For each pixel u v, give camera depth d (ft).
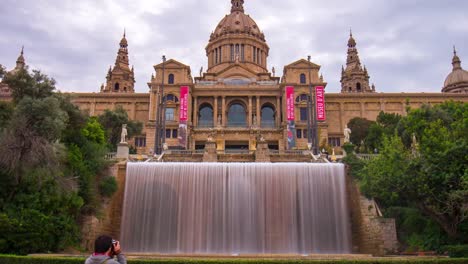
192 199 115.75
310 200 116.57
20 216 82.89
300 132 263.08
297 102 273.33
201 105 290.35
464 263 62.59
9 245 78.54
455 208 89.35
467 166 86.22
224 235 112.27
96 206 109.91
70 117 119.24
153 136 262.06
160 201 116.47
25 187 90.17
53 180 92.94
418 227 102.78
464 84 364.58
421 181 90.48
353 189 117.70
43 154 90.33
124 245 113.80
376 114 298.97
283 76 296.71
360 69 369.91
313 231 114.01
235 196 115.75
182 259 60.13
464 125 94.48
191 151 173.17
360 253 110.83
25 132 90.43
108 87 355.97
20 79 113.29
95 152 121.49
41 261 58.03
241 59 353.51
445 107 163.22
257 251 111.14
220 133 261.44
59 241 87.51
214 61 361.51
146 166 120.57
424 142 96.37
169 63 282.77
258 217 114.01
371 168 106.73
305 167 119.44
